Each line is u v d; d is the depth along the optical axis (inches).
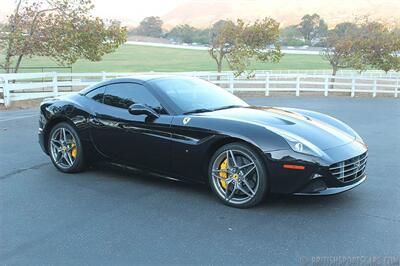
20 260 137.0
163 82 214.2
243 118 187.3
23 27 714.8
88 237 153.5
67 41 710.5
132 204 186.1
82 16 737.0
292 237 152.3
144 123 201.3
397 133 393.4
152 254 140.4
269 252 141.1
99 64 2554.1
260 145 171.6
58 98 244.5
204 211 177.2
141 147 203.6
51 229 160.6
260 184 173.3
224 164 184.1
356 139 195.8
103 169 240.8
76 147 228.2
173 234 155.4
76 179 223.0
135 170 213.0
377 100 804.6
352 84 911.0
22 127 388.8
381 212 176.4
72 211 178.4
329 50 1139.3
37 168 244.2
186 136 189.2
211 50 1034.1
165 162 198.4
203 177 190.5
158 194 198.4
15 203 188.1
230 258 137.3
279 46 1008.2
